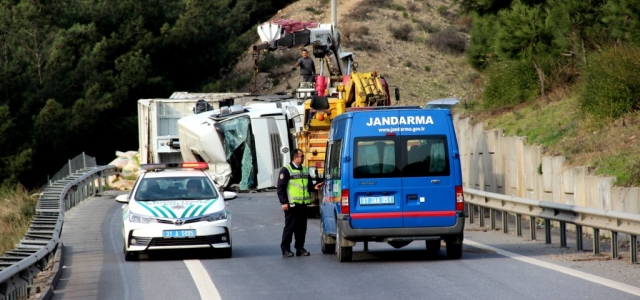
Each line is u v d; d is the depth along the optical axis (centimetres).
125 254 2481
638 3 3434
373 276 2030
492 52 5150
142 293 1903
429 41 10788
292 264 2323
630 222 2072
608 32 3916
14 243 3628
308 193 2517
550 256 2273
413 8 11856
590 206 2820
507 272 2000
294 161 2509
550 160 3225
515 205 2828
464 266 2136
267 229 3306
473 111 4834
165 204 2500
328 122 3722
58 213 3684
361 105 3612
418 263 2242
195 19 9194
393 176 2245
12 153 7400
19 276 1900
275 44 4428
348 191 2245
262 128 4750
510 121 4134
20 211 4616
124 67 8438
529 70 4456
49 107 7306
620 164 2845
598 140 3198
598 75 3528
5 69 7300
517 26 4147
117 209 4369
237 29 10231
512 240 2717
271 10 11919
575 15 3941
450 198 2250
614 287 1741
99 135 8662
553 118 3766
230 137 4738
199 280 2061
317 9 11725
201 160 4956
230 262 2406
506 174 3800
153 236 2414
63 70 7856
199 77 9812
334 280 1992
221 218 2475
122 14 8806
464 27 11425
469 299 1669
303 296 1778
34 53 7781
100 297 1877
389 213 2238
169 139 5316
